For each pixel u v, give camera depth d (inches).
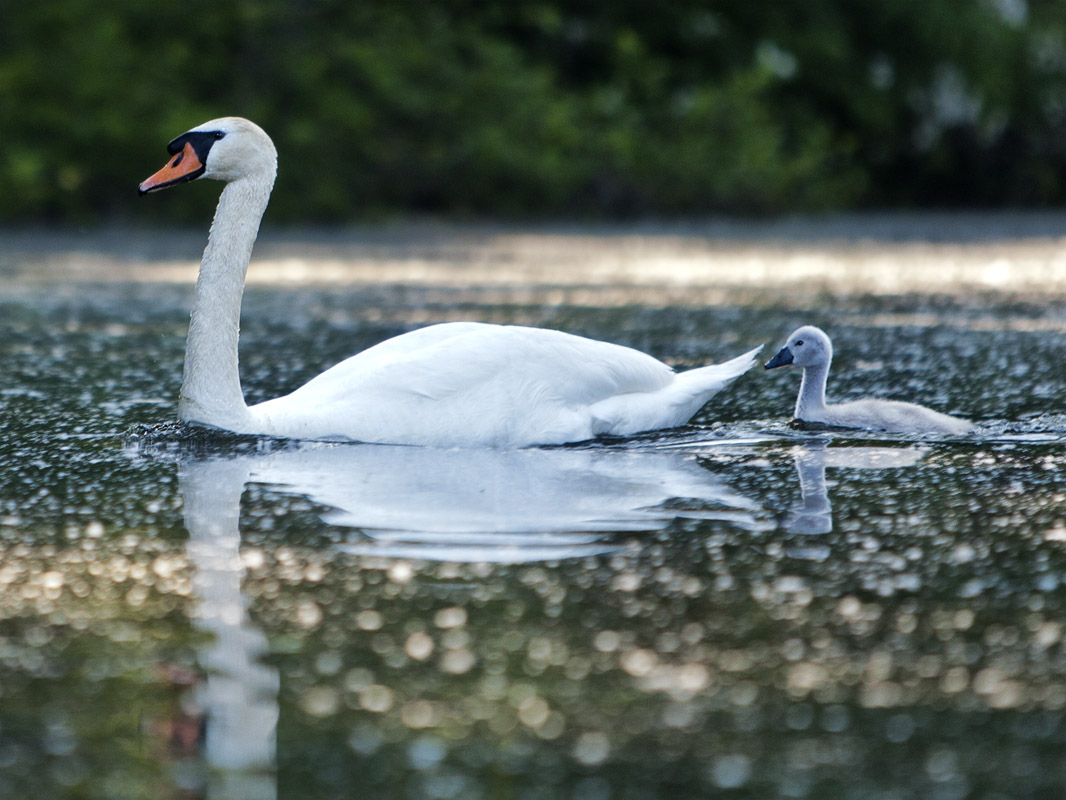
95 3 1611.7
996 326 735.1
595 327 745.6
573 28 2060.8
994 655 242.2
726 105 1865.2
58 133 1466.5
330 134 1595.7
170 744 207.9
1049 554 303.4
